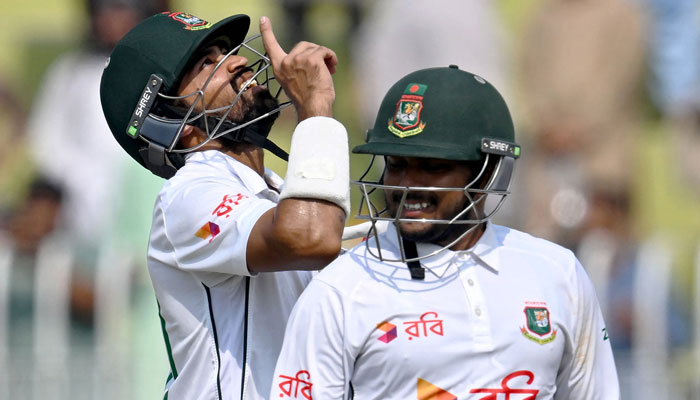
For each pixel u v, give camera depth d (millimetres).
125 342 21188
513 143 10383
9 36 26203
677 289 22359
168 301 11172
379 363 9953
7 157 25078
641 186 25594
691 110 25984
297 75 10695
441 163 10211
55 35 26219
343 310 10039
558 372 10820
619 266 22531
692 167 25703
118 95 11750
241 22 11875
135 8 24391
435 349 9922
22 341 21141
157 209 11047
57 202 22594
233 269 10461
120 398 21062
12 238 22484
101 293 21250
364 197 10555
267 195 11609
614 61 25484
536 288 10422
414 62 24484
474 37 24516
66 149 23203
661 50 26156
